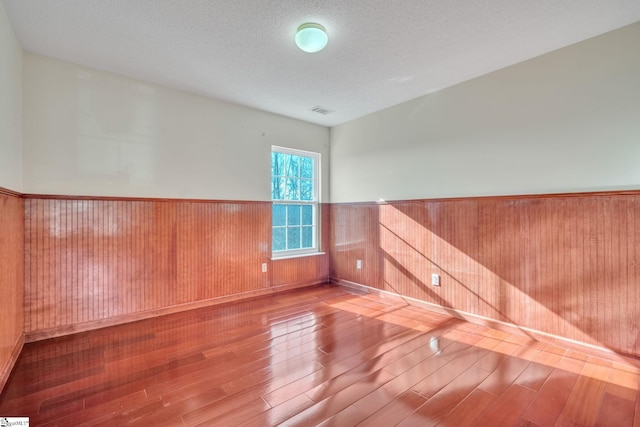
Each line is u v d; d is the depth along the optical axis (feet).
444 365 7.28
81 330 9.18
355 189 14.42
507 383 6.54
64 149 9.02
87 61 9.08
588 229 7.80
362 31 7.54
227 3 6.54
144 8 6.72
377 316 10.59
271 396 6.08
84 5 6.61
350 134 14.69
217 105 12.04
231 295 12.36
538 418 5.46
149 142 10.50
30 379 6.63
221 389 6.31
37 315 8.50
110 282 9.68
